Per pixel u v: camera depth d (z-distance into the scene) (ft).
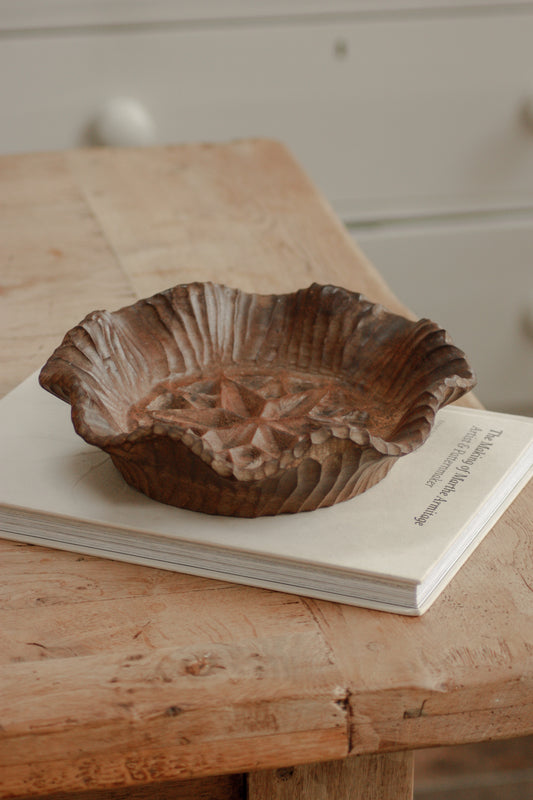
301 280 3.98
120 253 4.13
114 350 3.09
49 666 2.71
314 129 6.23
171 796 3.02
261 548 2.83
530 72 6.28
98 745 2.64
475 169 6.51
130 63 5.87
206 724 2.65
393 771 2.91
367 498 2.97
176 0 5.74
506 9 6.07
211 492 2.85
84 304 3.84
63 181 4.66
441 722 2.71
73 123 5.96
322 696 2.66
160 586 2.87
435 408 2.89
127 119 5.58
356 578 2.81
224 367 3.21
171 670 2.69
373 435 2.93
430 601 2.81
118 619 2.80
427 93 6.23
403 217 6.58
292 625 2.78
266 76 6.04
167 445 2.79
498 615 2.80
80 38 5.74
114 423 2.96
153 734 2.64
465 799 5.19
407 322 3.15
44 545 2.96
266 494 2.85
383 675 2.69
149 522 2.89
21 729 2.61
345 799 2.93
